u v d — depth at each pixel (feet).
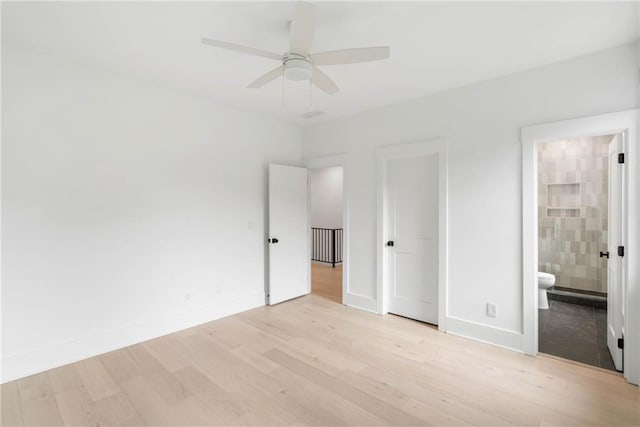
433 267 11.43
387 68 9.08
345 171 13.76
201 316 11.67
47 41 7.76
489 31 7.22
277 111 13.16
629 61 7.66
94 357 9.07
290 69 6.60
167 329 10.74
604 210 14.34
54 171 8.52
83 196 9.02
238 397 7.16
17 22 6.93
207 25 7.10
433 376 8.00
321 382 7.75
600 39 7.51
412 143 11.50
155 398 7.13
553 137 8.64
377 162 12.62
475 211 10.09
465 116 10.30
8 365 7.83
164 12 6.59
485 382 7.73
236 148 12.85
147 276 10.31
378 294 12.66
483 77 9.68
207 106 11.90
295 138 15.30
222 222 12.41
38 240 8.27
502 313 9.61
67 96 8.72
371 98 11.51
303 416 6.53
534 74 9.00
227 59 8.71
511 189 9.41
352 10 6.45
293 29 5.78
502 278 9.61
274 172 13.79
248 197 13.33
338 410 6.71
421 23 6.92
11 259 7.90
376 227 12.75
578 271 14.96
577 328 11.39
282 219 14.20
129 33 7.41
